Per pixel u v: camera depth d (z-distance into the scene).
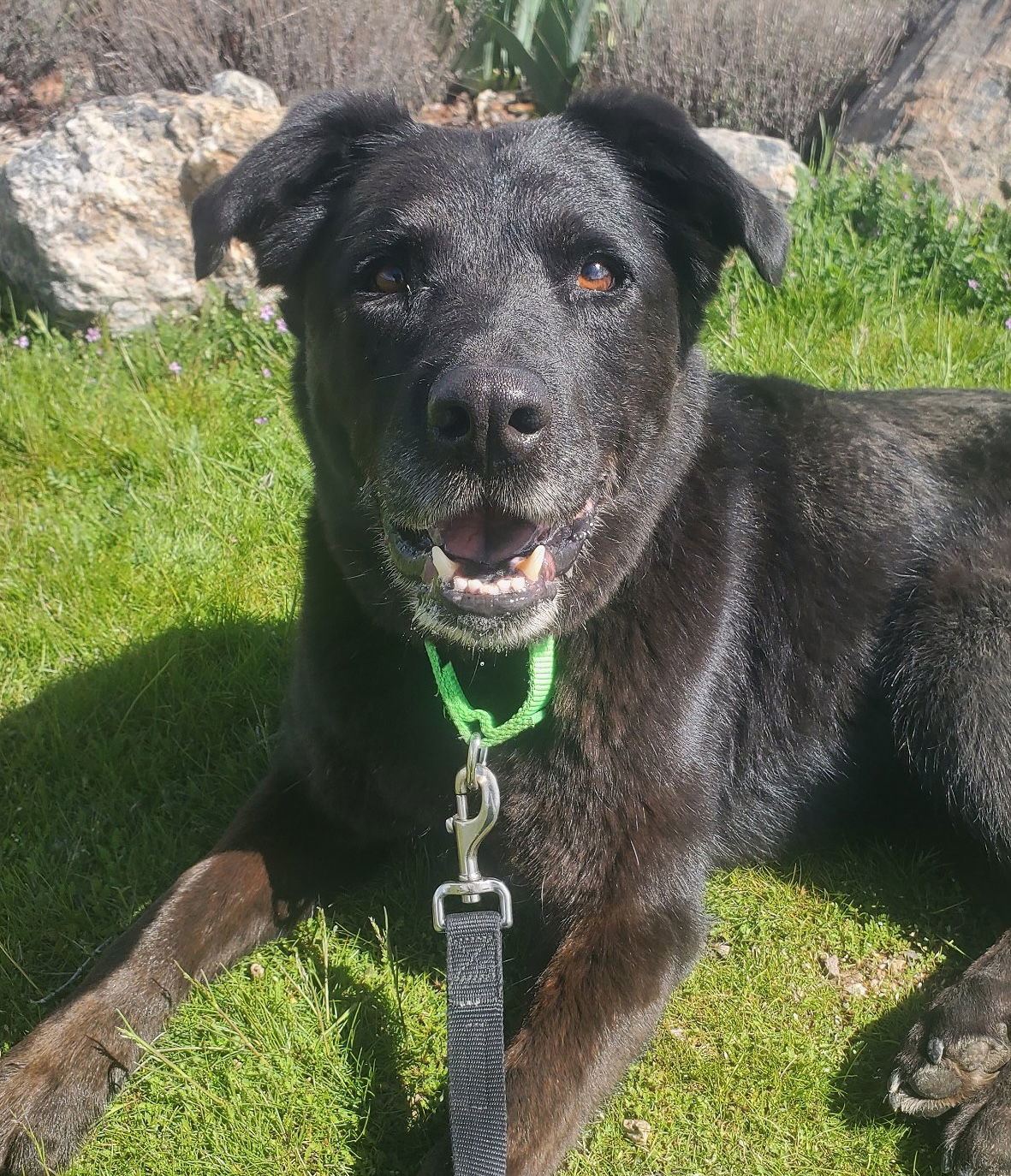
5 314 1.03
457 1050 0.39
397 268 0.45
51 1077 0.42
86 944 0.51
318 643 0.50
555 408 0.41
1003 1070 0.44
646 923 0.46
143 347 0.97
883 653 0.57
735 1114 0.44
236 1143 0.42
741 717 0.55
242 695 0.65
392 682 0.48
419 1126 0.43
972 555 0.56
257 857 0.50
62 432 0.85
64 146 0.99
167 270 0.99
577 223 0.45
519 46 1.38
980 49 1.26
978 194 1.21
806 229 1.05
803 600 0.56
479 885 0.41
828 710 0.57
